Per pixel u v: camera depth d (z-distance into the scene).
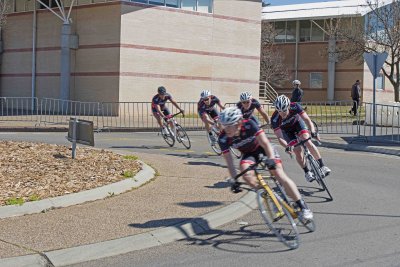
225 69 30.77
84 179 9.02
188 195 8.63
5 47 31.80
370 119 24.62
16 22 31.14
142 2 27.22
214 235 6.89
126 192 8.73
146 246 6.35
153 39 27.66
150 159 12.25
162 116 15.71
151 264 5.75
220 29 30.42
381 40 30.81
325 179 11.04
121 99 26.66
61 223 6.86
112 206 7.79
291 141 9.29
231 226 7.32
